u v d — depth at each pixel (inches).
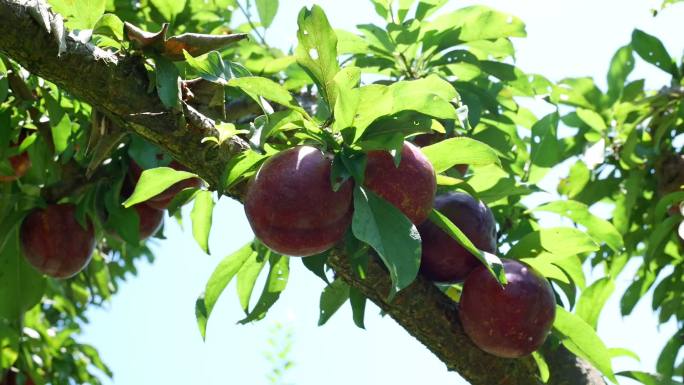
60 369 64.2
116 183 47.5
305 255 39.1
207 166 40.7
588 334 42.5
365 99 37.9
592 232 46.2
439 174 41.9
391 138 38.2
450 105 38.5
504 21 48.7
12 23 38.8
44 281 50.9
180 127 40.3
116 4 51.6
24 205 49.4
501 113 51.9
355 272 41.0
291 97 38.9
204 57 41.1
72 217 48.9
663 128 54.3
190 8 53.1
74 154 48.8
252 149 40.5
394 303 42.1
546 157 49.3
